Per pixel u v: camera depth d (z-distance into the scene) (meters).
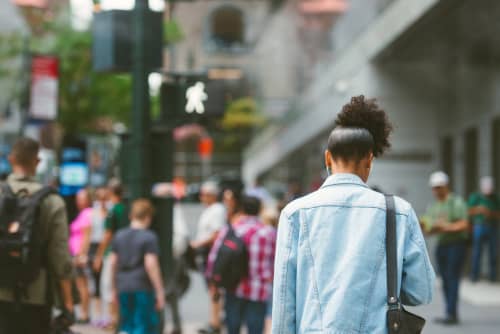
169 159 9.70
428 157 24.52
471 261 20.70
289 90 37.94
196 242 12.78
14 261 5.93
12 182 6.15
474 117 22.45
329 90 28.39
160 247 9.68
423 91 24.36
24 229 5.95
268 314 11.36
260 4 38.56
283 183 45.47
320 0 29.41
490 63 21.11
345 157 4.07
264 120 41.84
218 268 9.31
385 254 3.87
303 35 32.19
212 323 11.84
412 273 3.89
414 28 18.81
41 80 15.43
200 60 39.38
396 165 24.56
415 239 3.92
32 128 18.86
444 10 16.92
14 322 6.05
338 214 3.95
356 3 24.22
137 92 9.52
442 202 13.73
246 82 39.91
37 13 27.56
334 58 27.98
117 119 28.77
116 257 9.24
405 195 24.56
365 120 4.19
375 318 3.79
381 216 3.93
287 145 41.22
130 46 9.52
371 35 22.53
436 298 17.56
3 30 27.02
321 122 30.30
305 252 3.93
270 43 37.19
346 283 3.82
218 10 39.22
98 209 13.99
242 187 11.05
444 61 22.64
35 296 6.03
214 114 9.74
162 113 9.78
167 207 9.70
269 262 9.43
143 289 9.11
